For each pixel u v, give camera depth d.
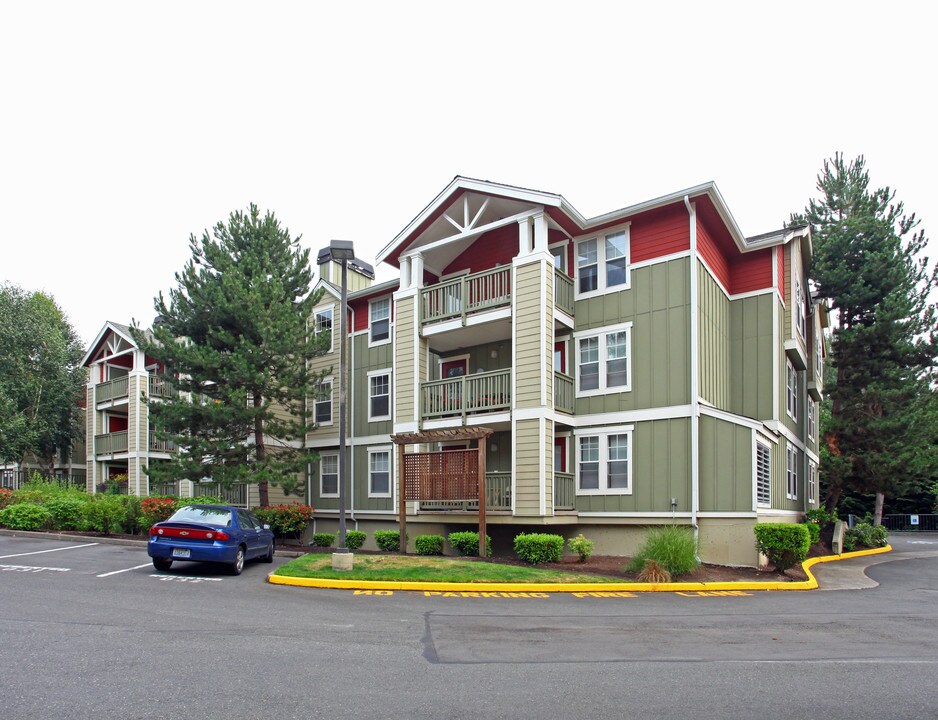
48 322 40.50
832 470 30.73
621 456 18.42
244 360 20.78
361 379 25.84
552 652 7.86
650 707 5.86
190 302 22.33
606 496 18.48
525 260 18.52
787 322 21.89
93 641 7.85
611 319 19.03
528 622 9.77
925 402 29.84
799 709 5.84
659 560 14.31
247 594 11.84
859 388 31.89
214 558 13.98
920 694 6.31
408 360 20.91
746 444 16.80
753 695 6.22
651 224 18.66
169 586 12.42
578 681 6.63
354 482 25.33
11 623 8.71
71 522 22.39
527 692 6.25
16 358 36.75
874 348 31.38
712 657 7.69
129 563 15.48
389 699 5.98
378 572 13.99
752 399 20.53
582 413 19.23
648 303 18.42
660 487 17.66
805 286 27.11
